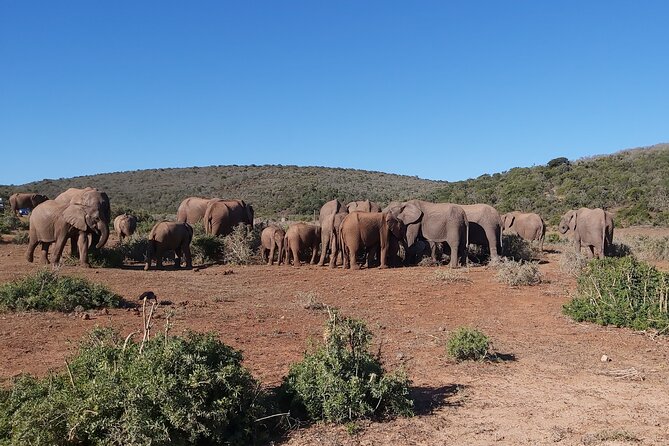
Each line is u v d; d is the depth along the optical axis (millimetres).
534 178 60719
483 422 6293
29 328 10078
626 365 8484
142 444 5117
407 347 9500
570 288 15359
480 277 17594
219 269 20516
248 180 93438
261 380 7398
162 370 5562
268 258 24016
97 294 12047
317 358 6672
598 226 21406
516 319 11727
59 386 5828
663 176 51969
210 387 5652
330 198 73938
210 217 27562
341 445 5719
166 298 13625
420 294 14727
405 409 6469
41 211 19219
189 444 5465
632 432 5938
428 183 94250
